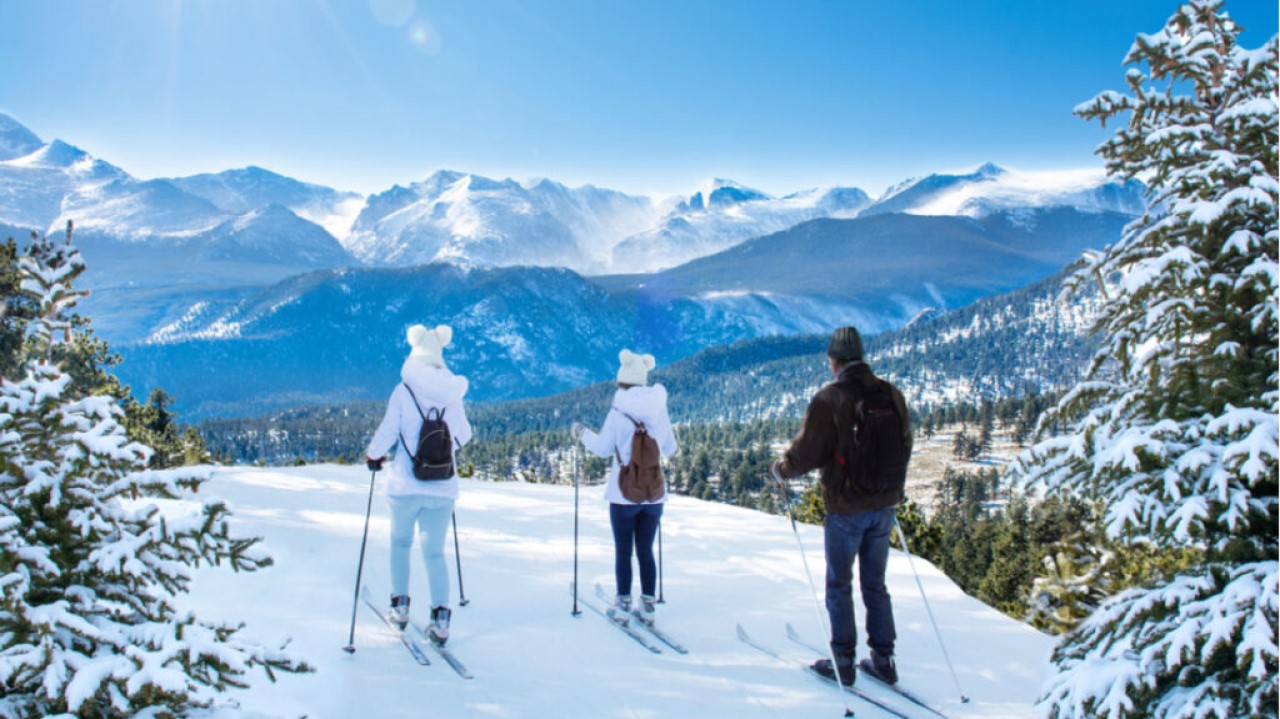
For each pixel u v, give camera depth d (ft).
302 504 32.35
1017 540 103.14
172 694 8.89
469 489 41.52
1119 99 13.83
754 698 14.35
